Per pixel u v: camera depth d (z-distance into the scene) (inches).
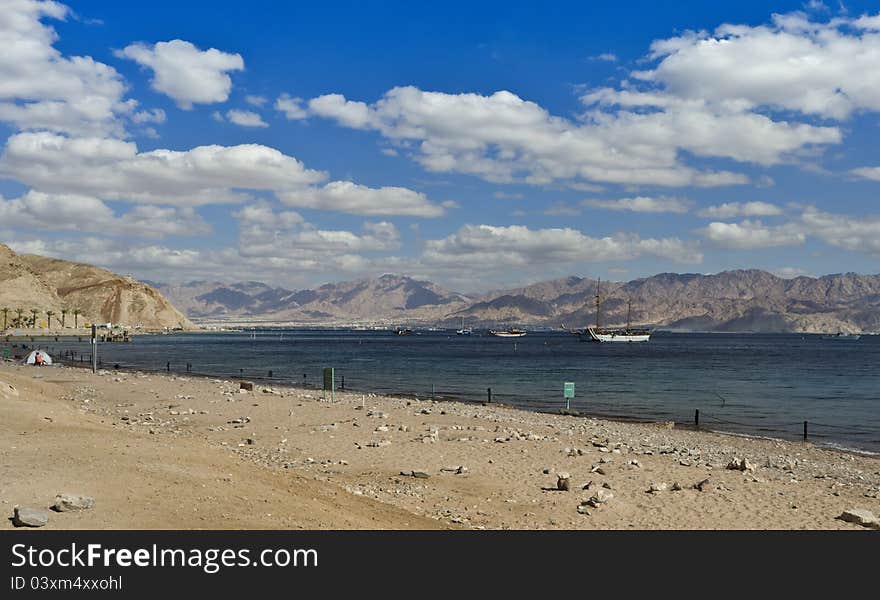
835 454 1330.0
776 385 3068.4
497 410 1964.8
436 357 5723.4
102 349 6486.2
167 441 920.3
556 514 779.4
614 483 935.7
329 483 845.8
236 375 3440.0
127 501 616.1
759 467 1122.7
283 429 1390.3
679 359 5644.7
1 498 591.8
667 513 793.6
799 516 791.7
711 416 1993.1
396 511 735.7
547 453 1138.7
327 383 2089.1
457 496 847.7
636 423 1782.7
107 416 1501.0
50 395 1939.0
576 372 3882.9
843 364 4940.9
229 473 762.8
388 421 1515.7
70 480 656.4
